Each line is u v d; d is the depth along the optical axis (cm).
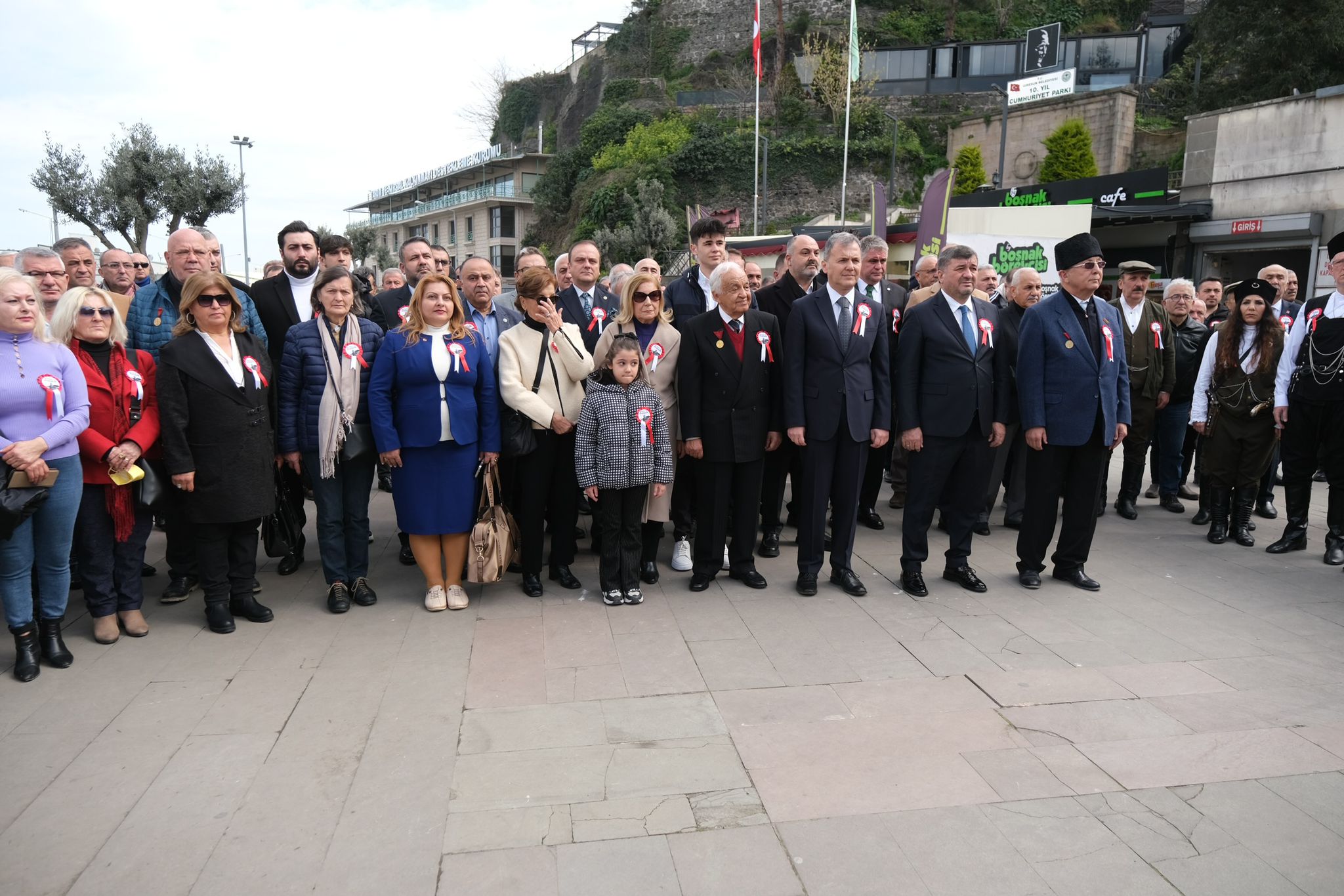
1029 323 485
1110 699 347
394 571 538
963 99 3525
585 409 457
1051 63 3316
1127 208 1752
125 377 413
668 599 477
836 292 470
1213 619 441
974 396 470
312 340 454
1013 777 289
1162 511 697
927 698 349
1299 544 570
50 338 380
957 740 314
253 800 278
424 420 440
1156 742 313
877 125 3384
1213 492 596
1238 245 1684
